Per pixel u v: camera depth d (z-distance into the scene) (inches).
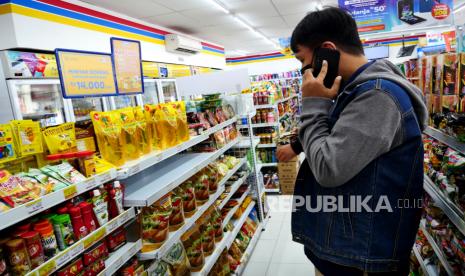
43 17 179.2
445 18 166.9
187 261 80.0
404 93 34.2
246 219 138.6
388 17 175.3
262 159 210.1
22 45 165.9
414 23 171.9
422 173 35.5
